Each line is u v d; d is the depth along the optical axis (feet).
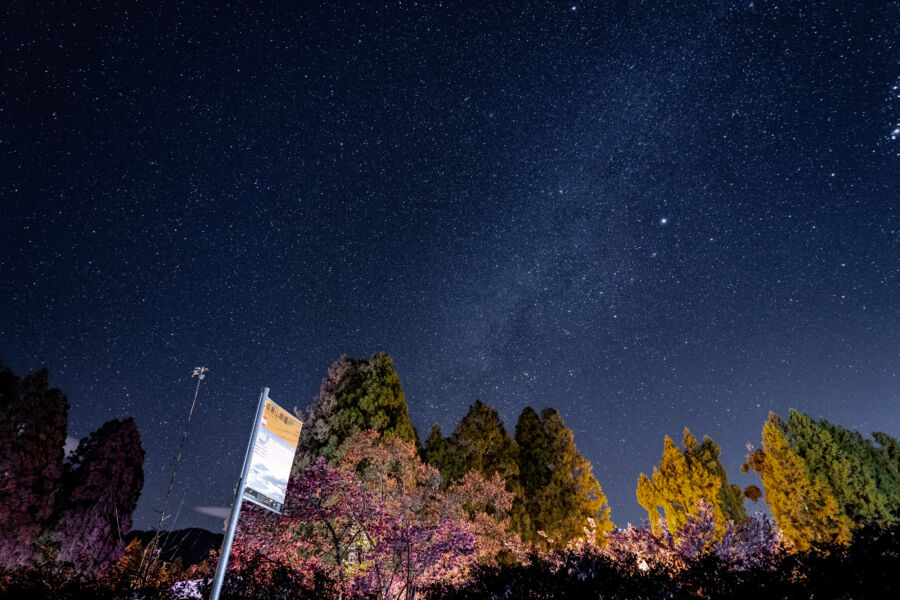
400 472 49.57
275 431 19.49
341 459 63.36
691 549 40.14
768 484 81.76
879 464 79.25
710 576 17.04
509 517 75.25
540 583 18.47
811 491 76.69
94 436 80.53
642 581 17.58
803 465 79.10
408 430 73.92
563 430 88.48
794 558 16.30
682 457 88.74
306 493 36.99
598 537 80.84
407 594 32.42
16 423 69.56
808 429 81.15
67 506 74.18
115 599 21.95
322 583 24.53
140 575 24.53
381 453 50.34
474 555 38.99
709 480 84.94
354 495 37.47
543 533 74.43
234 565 27.68
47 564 23.24
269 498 18.75
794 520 77.15
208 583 22.16
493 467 82.28
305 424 70.49
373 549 34.50
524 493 82.43
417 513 45.19
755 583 15.89
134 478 80.69
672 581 17.43
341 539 36.63
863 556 14.64
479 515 53.98
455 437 84.53
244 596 21.98
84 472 76.69
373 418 69.92
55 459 73.36
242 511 36.09
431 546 35.24
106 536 72.84
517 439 90.27
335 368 75.20
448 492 53.52
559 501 81.05
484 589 20.01
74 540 70.23
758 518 43.04
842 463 76.89
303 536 36.76
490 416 86.99
